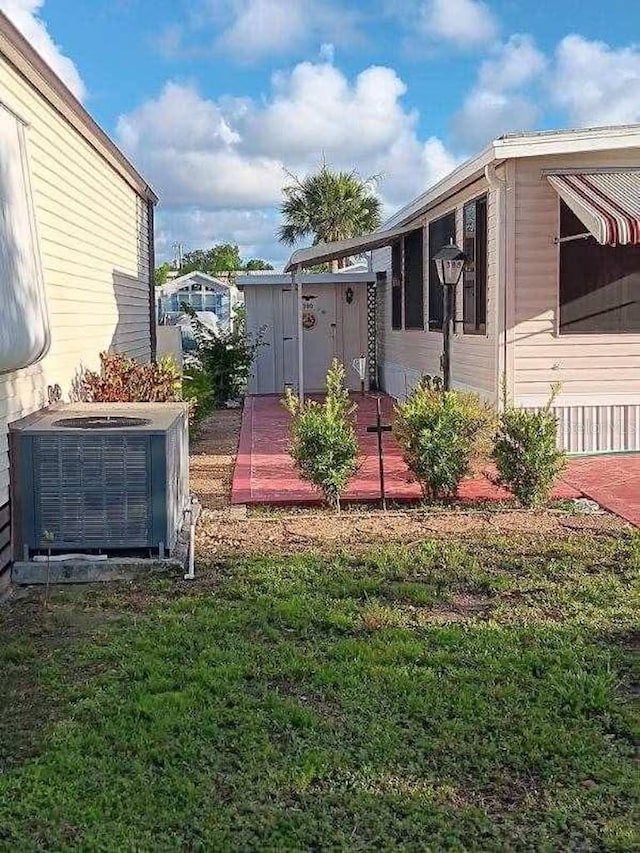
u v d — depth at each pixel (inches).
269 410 786.2
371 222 1480.1
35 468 304.5
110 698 202.8
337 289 957.8
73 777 169.5
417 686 206.5
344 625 247.0
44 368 366.0
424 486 409.4
